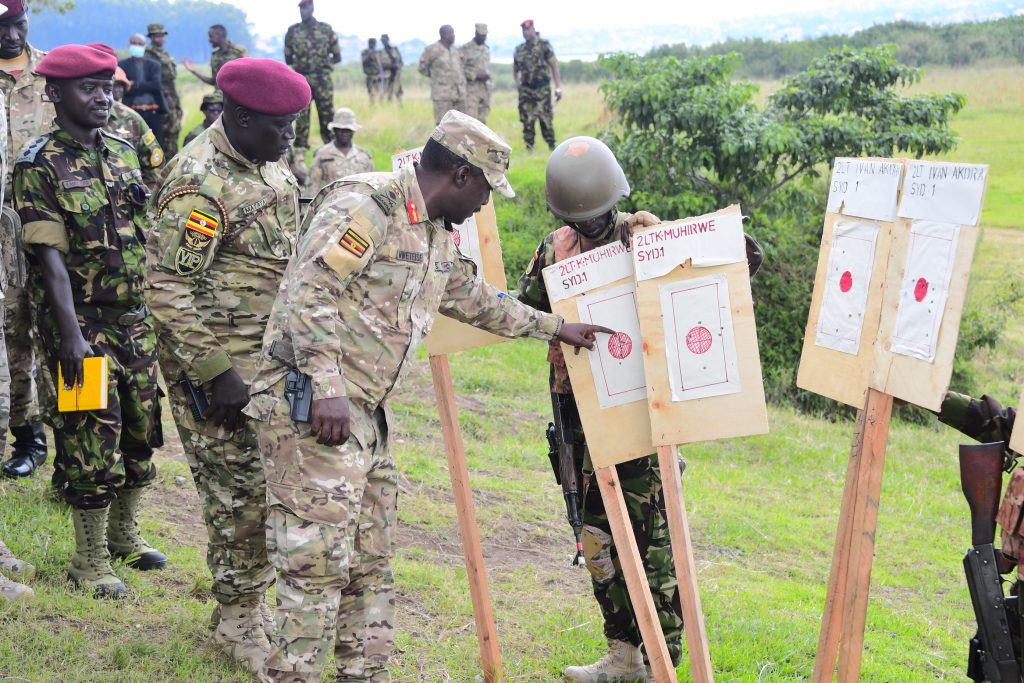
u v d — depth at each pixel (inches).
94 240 153.2
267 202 134.0
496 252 146.6
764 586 222.4
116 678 129.8
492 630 145.4
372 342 118.2
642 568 130.8
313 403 112.7
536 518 234.4
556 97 721.6
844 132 446.6
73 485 151.7
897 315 114.2
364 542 129.3
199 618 150.6
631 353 128.9
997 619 113.2
